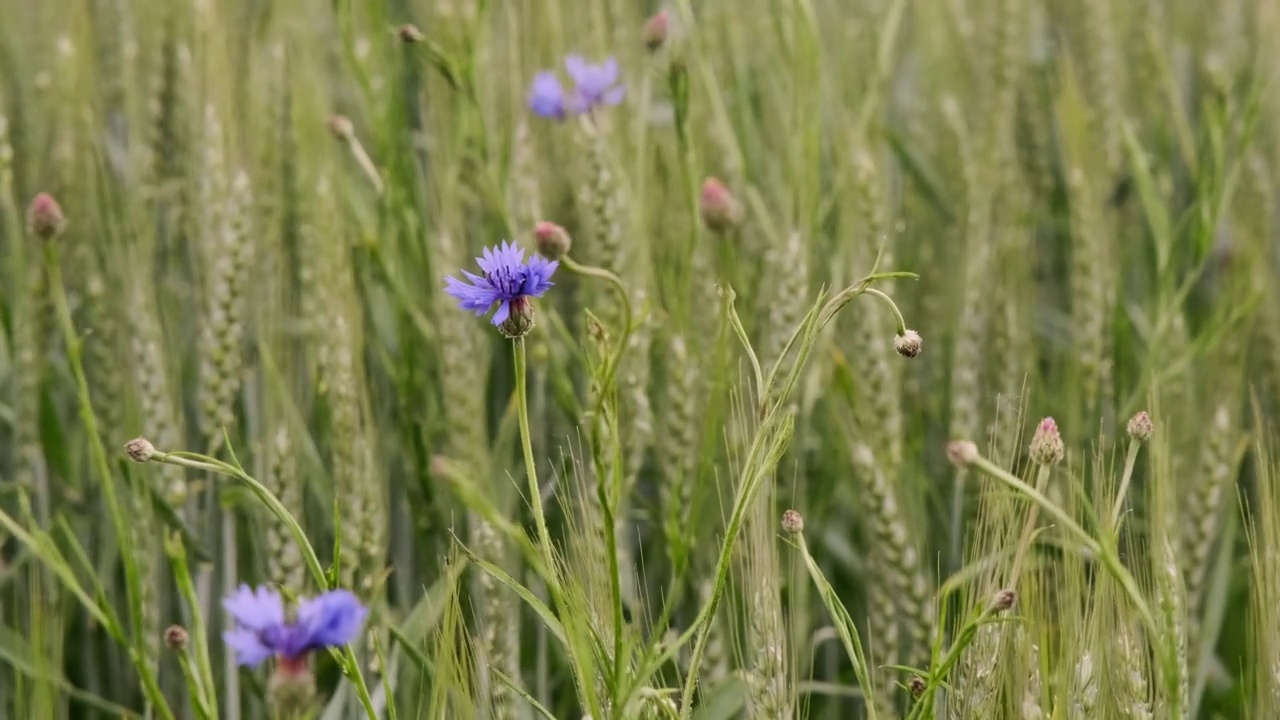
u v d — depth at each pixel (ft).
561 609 3.82
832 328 4.67
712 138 4.98
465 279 4.58
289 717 3.72
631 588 4.34
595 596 4.01
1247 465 4.80
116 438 4.71
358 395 4.47
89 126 4.85
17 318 4.64
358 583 4.42
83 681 4.71
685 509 4.51
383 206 4.77
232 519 4.54
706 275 4.70
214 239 4.65
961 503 4.65
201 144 4.82
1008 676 4.00
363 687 3.91
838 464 4.71
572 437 4.70
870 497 4.42
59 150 4.83
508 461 4.59
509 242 4.65
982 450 4.69
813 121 4.71
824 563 4.77
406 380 4.63
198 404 4.73
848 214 4.72
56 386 4.89
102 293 4.72
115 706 4.47
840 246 4.71
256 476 4.52
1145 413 3.90
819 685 4.41
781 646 4.02
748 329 4.62
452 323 4.54
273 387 4.50
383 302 4.83
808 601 4.66
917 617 4.42
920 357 4.91
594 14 4.94
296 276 4.93
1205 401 4.74
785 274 4.56
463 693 3.99
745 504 3.85
